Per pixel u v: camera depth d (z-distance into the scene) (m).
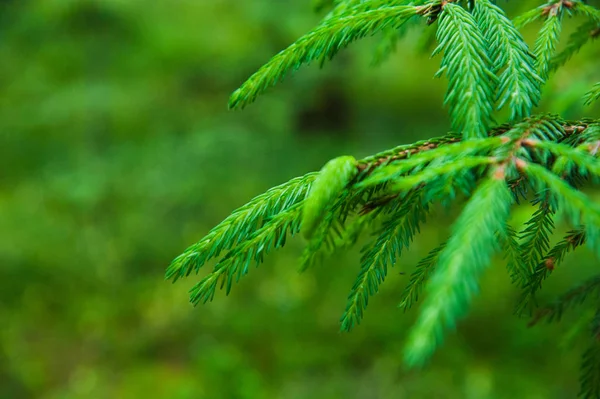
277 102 7.43
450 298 0.60
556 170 0.78
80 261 6.61
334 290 6.40
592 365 1.11
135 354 5.69
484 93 0.85
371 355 5.51
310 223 0.78
